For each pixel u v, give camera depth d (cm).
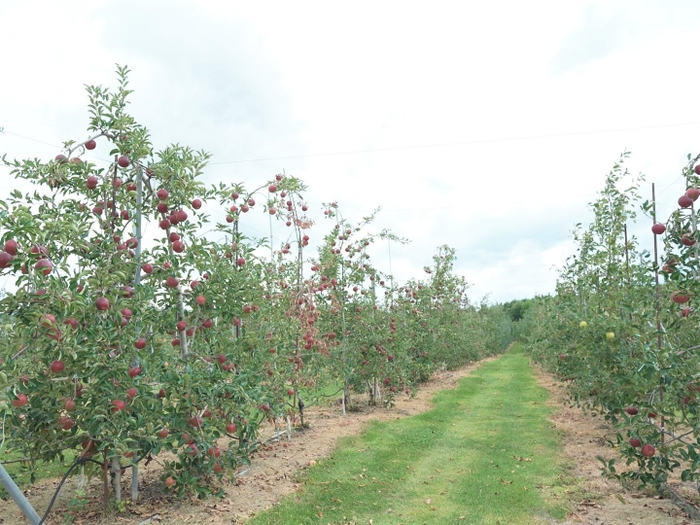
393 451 830
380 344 1202
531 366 2322
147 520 530
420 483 680
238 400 594
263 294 823
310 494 619
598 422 999
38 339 434
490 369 2269
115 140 605
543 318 2003
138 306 541
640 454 550
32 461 546
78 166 575
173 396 551
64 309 440
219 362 630
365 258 1190
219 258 671
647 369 519
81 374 495
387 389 1272
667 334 533
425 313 1717
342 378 1136
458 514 566
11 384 401
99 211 588
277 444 853
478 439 920
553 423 1030
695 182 514
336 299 1115
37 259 430
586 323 674
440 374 2016
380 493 637
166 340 606
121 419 508
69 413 510
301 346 941
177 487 585
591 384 814
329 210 1110
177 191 594
